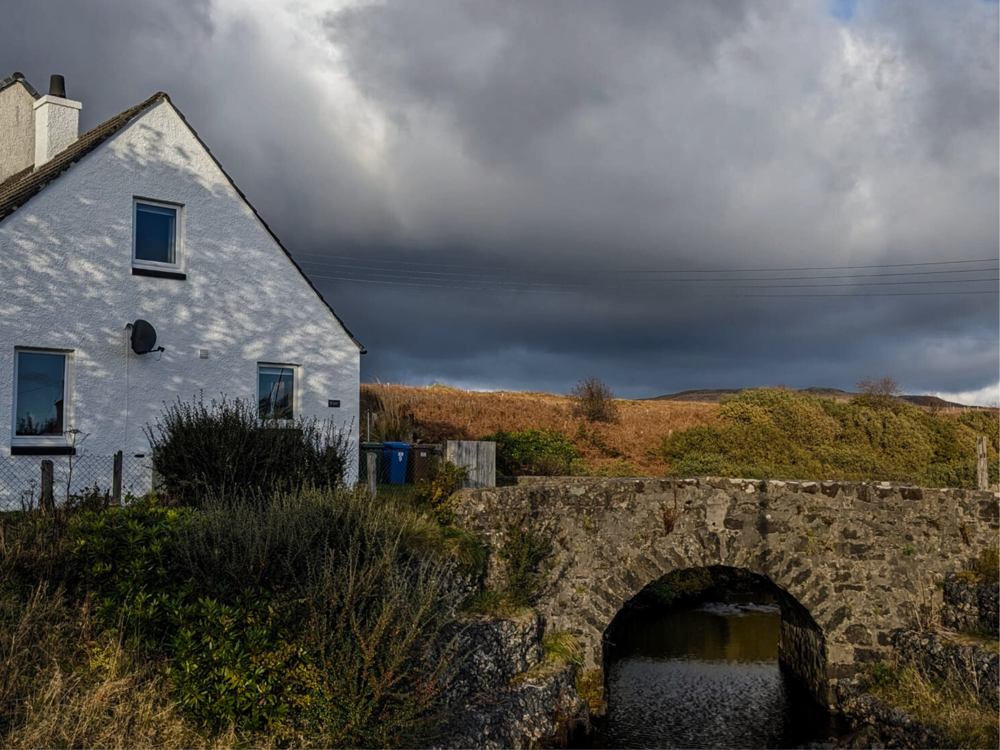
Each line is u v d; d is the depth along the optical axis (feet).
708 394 381.81
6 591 27.76
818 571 49.75
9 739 22.97
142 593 27.66
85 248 43.60
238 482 38.32
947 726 39.78
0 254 40.57
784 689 54.44
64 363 43.24
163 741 25.35
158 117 46.93
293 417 51.70
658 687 54.85
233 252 49.57
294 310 52.21
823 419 123.44
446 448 51.26
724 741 44.86
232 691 26.91
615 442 110.11
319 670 27.99
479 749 33.17
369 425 73.72
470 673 37.47
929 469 115.96
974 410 151.43
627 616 74.64
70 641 27.20
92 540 28.55
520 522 47.60
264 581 28.91
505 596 45.16
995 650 42.37
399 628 28.71
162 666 27.84
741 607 79.77
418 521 43.32
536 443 86.12
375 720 28.09
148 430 45.44
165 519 30.27
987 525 50.39
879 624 49.37
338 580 28.99
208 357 48.11
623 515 49.57
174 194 47.32
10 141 57.88
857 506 50.14
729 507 50.06
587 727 44.14
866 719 45.98
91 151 44.06
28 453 41.19
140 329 44.68
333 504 33.94
